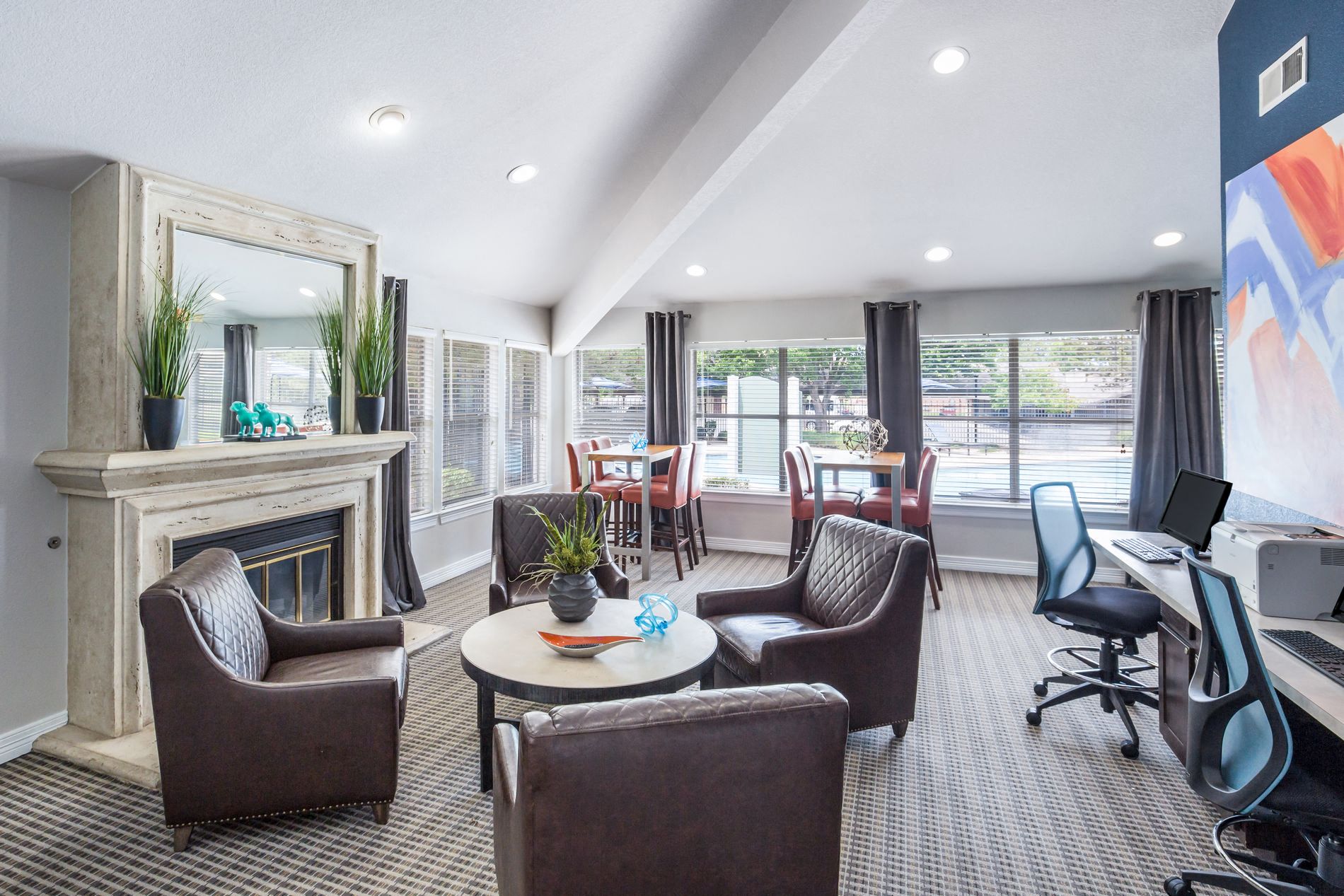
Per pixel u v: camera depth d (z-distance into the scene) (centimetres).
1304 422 212
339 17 223
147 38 207
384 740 214
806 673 250
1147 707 307
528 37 257
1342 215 191
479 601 460
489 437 555
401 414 430
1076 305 510
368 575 376
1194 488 288
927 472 455
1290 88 219
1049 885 190
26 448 255
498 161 337
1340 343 193
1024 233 435
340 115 268
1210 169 356
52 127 227
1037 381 530
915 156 363
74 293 263
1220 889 189
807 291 566
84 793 233
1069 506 332
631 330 637
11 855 201
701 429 630
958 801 232
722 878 125
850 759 260
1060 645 385
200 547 291
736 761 124
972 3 261
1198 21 265
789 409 605
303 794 210
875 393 549
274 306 321
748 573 540
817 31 253
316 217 333
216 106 242
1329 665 161
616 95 311
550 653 231
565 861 117
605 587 347
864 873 195
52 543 262
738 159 319
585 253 498
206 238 290
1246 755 163
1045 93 309
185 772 201
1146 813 225
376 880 192
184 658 199
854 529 294
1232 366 262
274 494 319
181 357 273
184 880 192
